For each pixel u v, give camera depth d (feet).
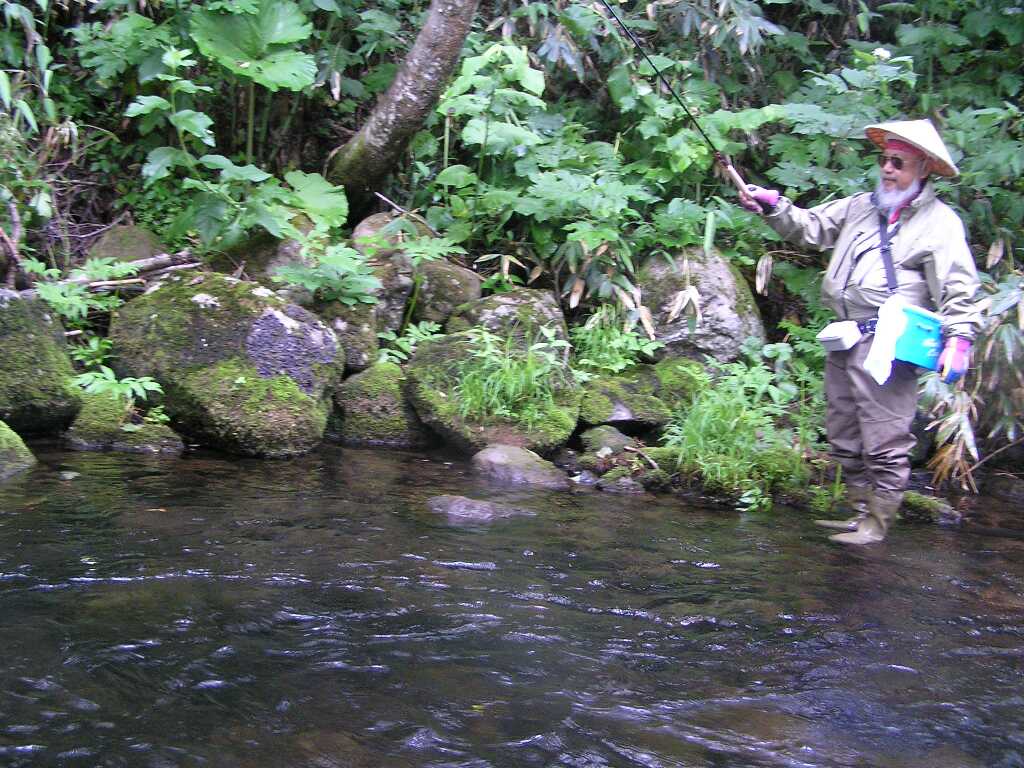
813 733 7.66
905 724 7.91
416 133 23.26
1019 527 15.46
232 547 11.26
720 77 24.64
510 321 19.69
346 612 9.50
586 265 20.95
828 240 14.20
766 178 24.76
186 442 16.98
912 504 15.71
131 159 23.49
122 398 16.93
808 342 20.02
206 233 19.42
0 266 18.12
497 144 21.83
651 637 9.52
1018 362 17.90
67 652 8.16
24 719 7.06
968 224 20.79
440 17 20.83
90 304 18.24
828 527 14.69
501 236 22.38
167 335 17.33
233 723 7.21
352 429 18.19
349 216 23.76
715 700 8.17
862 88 21.89
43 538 11.06
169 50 20.02
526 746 7.16
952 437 18.92
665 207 22.95
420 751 6.98
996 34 24.88
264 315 17.34
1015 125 21.74
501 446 16.89
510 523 13.34
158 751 6.75
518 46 24.12
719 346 20.31
